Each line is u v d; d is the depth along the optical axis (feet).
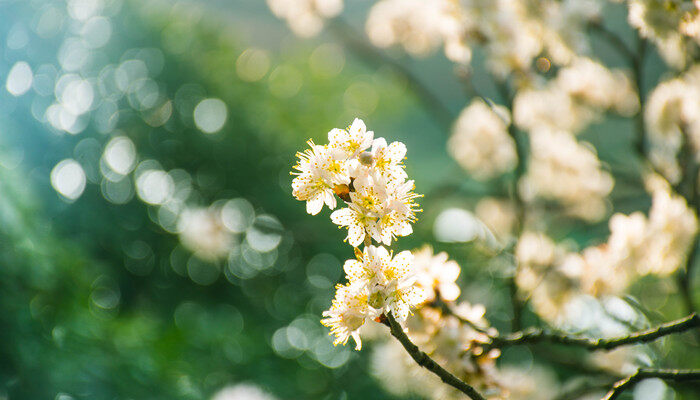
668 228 2.90
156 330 4.67
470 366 2.25
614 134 5.20
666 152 3.31
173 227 5.40
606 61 4.59
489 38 3.26
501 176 4.34
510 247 3.74
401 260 2.01
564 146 4.03
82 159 5.51
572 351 3.51
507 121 3.53
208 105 5.74
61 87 5.67
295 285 5.31
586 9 3.21
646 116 3.33
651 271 3.11
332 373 4.53
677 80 3.09
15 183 4.33
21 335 3.63
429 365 2.00
